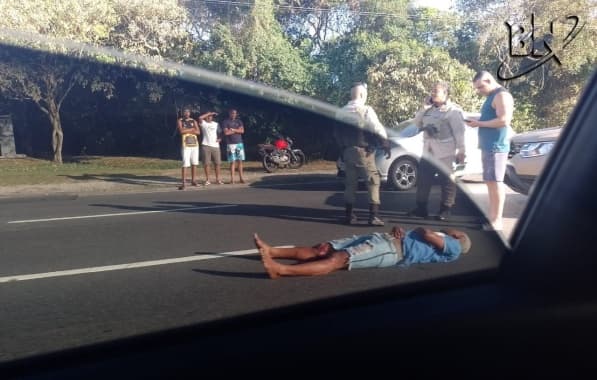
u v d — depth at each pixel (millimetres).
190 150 12422
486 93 6969
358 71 16875
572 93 17359
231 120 13227
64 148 15578
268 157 14969
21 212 8969
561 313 4035
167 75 15250
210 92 15539
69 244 6695
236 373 3395
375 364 3514
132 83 15539
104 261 5926
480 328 3893
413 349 3664
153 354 3533
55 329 3973
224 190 12070
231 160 13203
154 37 15320
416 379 3414
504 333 3852
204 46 16562
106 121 15898
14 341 3752
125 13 14930
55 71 13758
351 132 7523
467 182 9328
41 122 14609
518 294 4242
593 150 4297
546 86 17656
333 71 17125
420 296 4375
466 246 5238
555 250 4262
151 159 16250
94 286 5047
